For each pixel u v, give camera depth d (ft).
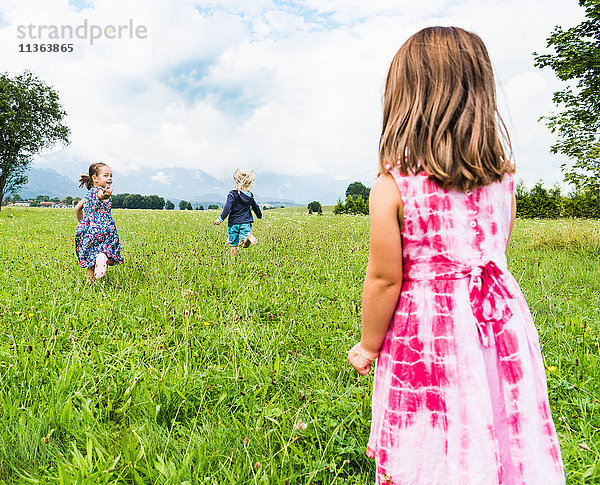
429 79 4.35
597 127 38.68
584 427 7.57
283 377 9.82
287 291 16.74
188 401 8.57
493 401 4.45
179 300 14.53
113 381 9.28
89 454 6.53
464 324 4.36
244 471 6.54
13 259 22.12
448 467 4.39
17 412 7.99
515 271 21.35
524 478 4.38
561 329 12.60
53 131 134.41
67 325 12.06
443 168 4.18
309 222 60.59
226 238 35.09
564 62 40.09
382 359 4.94
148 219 63.16
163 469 6.38
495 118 4.43
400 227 4.45
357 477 6.73
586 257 25.76
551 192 101.30
